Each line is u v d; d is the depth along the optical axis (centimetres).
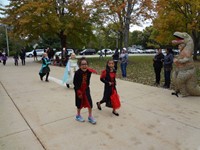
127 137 355
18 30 2058
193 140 343
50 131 384
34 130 389
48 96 649
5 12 2016
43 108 523
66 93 690
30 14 1816
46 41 4750
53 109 514
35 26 1892
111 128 394
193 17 1864
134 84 833
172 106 525
